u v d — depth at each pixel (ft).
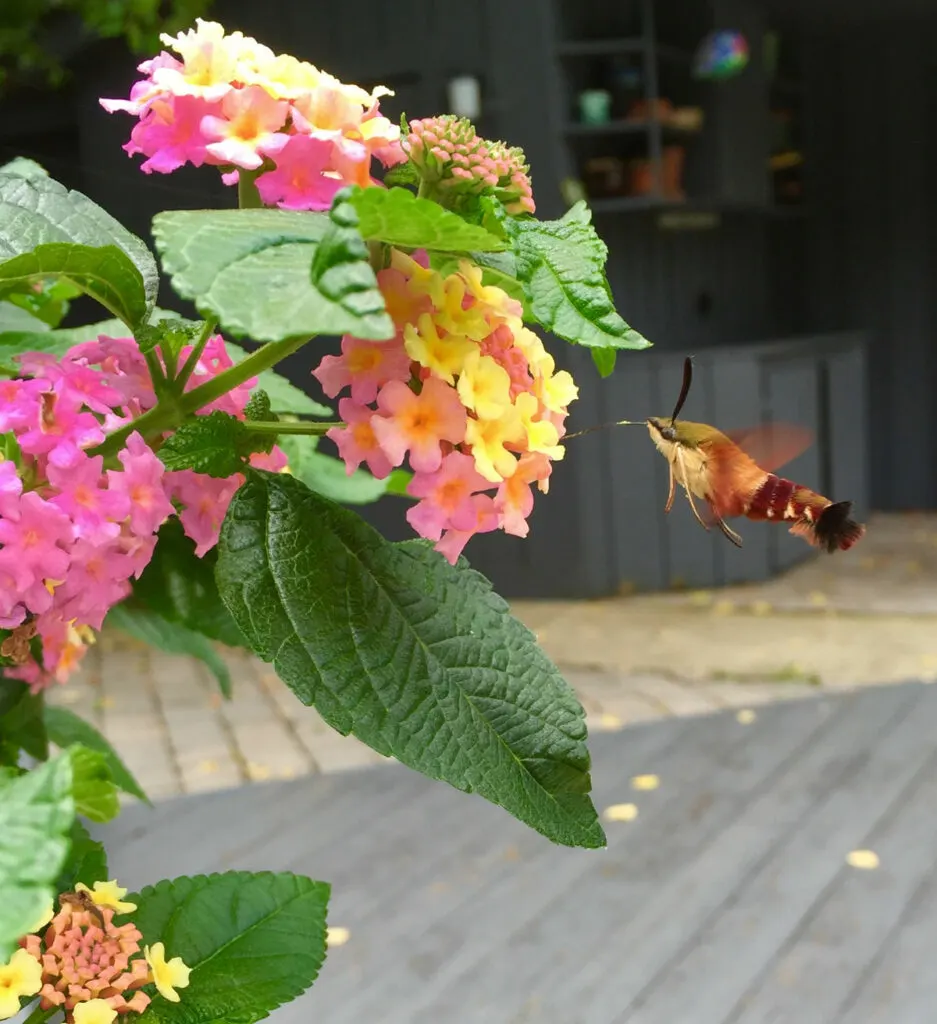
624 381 5.25
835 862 2.70
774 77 6.34
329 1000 2.25
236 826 3.00
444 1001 2.24
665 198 5.28
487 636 0.71
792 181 6.82
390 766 3.40
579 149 5.37
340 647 0.69
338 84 0.70
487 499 0.70
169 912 0.76
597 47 5.02
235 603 0.69
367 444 0.67
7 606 0.64
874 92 6.70
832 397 6.07
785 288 7.06
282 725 3.76
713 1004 2.20
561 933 2.47
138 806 3.13
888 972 2.27
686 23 5.54
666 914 2.52
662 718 3.67
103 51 4.59
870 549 6.15
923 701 3.72
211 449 0.71
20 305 0.96
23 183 0.73
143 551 0.70
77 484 0.66
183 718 3.86
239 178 0.72
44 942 0.68
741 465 0.97
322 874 2.74
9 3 4.40
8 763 0.89
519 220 0.70
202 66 0.68
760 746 3.41
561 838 0.68
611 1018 2.17
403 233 0.61
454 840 2.90
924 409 6.93
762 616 4.96
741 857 2.75
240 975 0.74
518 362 0.71
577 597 5.29
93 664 4.55
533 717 0.70
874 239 6.86
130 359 0.75
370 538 0.71
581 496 5.21
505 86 4.94
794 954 2.35
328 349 3.50
